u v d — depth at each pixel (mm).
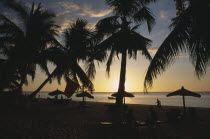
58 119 9594
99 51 13586
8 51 15305
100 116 11258
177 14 5270
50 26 15258
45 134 6172
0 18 13570
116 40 13305
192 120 9789
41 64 15500
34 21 14438
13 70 14414
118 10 13102
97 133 6723
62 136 6043
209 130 7316
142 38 14250
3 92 13812
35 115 10773
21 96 14156
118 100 13539
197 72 3781
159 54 3820
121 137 6293
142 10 12703
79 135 6312
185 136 6418
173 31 3836
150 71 3816
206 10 3416
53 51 14836
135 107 20500
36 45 14312
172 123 9039
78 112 13516
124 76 13766
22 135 5836
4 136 5594
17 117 9508
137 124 7574
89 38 14297
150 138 6219
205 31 3420
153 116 7957
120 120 7703
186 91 11305
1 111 11445
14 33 13852
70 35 15969
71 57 15320
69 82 7238
